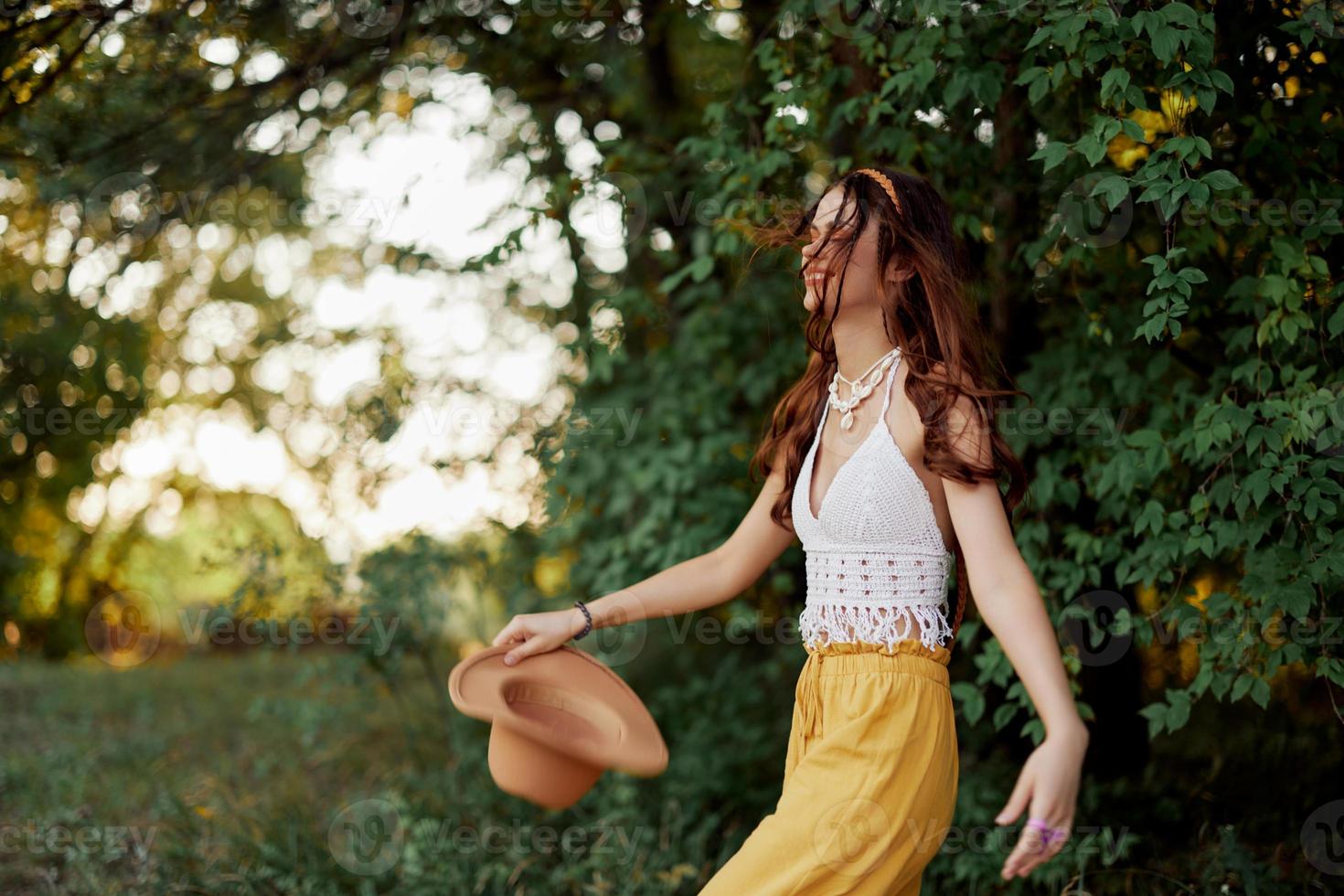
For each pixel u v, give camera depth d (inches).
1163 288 83.9
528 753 68.9
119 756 189.8
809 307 67.9
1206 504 97.9
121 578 337.7
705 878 130.8
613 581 148.1
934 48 106.3
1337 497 92.1
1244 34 95.5
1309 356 97.0
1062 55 97.3
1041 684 52.6
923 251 64.9
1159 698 159.5
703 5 155.8
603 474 160.9
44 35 122.9
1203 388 112.0
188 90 149.0
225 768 180.2
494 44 167.3
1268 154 97.5
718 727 168.6
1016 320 131.3
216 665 306.5
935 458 59.7
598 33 172.4
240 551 177.0
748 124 137.5
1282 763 139.6
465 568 177.8
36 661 314.7
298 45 156.6
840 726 62.7
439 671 214.2
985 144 120.2
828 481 66.8
